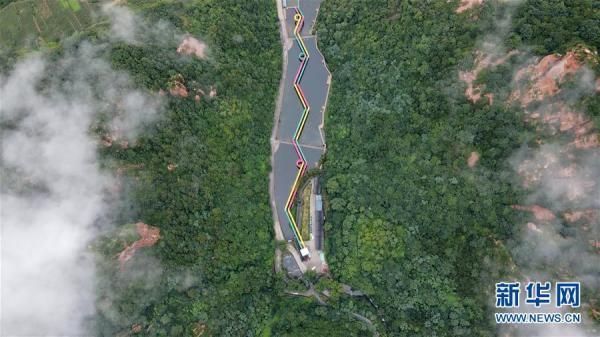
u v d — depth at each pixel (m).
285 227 112.12
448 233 97.06
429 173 99.62
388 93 107.56
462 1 100.06
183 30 109.56
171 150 97.81
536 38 89.88
